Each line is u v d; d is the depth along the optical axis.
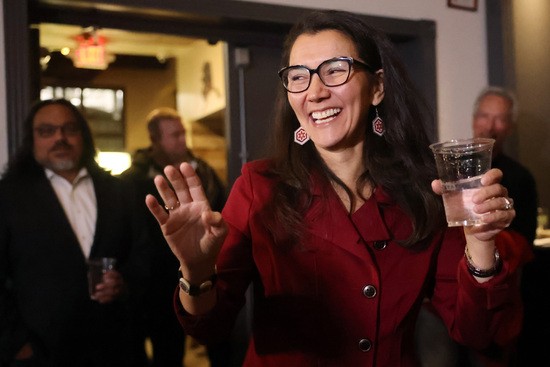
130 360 2.55
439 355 2.09
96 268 2.33
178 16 3.26
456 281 1.29
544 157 4.32
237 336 3.67
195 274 1.12
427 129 1.44
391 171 1.32
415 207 1.29
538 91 4.27
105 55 4.93
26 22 2.84
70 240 2.45
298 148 1.35
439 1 3.96
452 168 1.10
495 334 1.29
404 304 1.25
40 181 2.51
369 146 1.36
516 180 3.16
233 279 1.25
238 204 1.31
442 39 3.97
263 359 1.26
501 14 4.04
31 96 3.09
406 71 1.39
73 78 6.25
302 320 1.24
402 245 1.27
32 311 2.36
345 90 1.28
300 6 3.47
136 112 6.54
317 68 1.28
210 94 5.43
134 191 2.72
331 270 1.25
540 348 3.38
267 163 1.37
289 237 1.25
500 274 1.17
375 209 1.29
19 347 2.32
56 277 2.39
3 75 2.80
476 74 4.09
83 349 2.41
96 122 6.40
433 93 3.89
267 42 3.67
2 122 2.80
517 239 1.53
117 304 2.51
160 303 3.30
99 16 3.19
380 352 1.24
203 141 5.64
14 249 2.40
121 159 6.28
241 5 3.31
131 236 2.66
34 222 2.42
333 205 1.27
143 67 6.48
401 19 3.80
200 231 1.10
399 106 1.37
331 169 1.33
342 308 1.24
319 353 1.23
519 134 4.19
